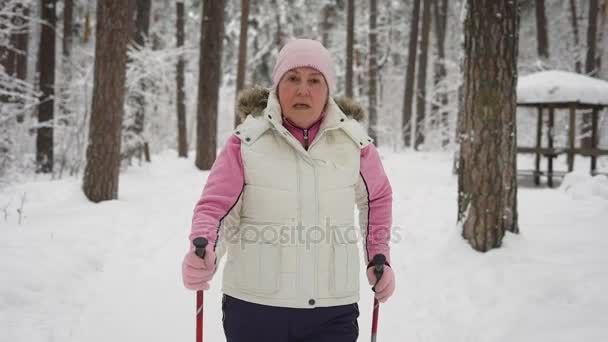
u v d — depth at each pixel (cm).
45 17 1209
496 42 438
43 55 1206
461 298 369
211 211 173
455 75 2181
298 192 176
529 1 1853
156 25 2020
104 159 744
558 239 472
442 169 1279
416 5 2091
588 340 273
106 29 728
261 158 177
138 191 892
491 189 445
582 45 1995
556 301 338
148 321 349
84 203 726
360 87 2684
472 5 450
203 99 1285
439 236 516
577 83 973
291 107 183
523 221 557
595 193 705
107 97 738
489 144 444
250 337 177
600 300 323
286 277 175
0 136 1088
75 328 332
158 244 543
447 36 2641
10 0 1168
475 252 443
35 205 710
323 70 185
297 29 2583
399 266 458
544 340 284
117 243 532
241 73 1597
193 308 375
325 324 181
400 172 1196
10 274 389
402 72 2836
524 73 1986
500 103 443
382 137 2589
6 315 340
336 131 188
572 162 974
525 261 410
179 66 1769
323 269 178
